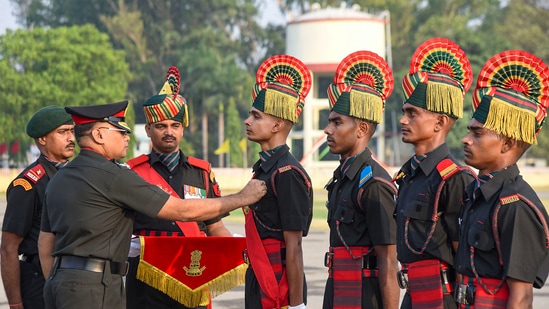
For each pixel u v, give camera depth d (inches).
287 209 243.6
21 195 261.6
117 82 2600.9
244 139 2659.9
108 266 225.5
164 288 271.7
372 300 239.8
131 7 3304.6
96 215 223.9
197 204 232.5
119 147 233.5
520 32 3164.4
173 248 272.8
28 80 2443.4
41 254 236.5
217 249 275.9
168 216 229.8
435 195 217.0
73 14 3415.4
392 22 3235.7
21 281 265.9
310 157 2230.6
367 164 243.6
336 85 254.1
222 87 2901.1
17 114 2448.3
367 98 246.4
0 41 2490.2
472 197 198.8
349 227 242.5
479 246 193.0
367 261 241.0
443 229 217.2
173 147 285.9
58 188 227.8
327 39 2261.3
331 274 248.1
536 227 185.5
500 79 200.4
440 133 225.0
